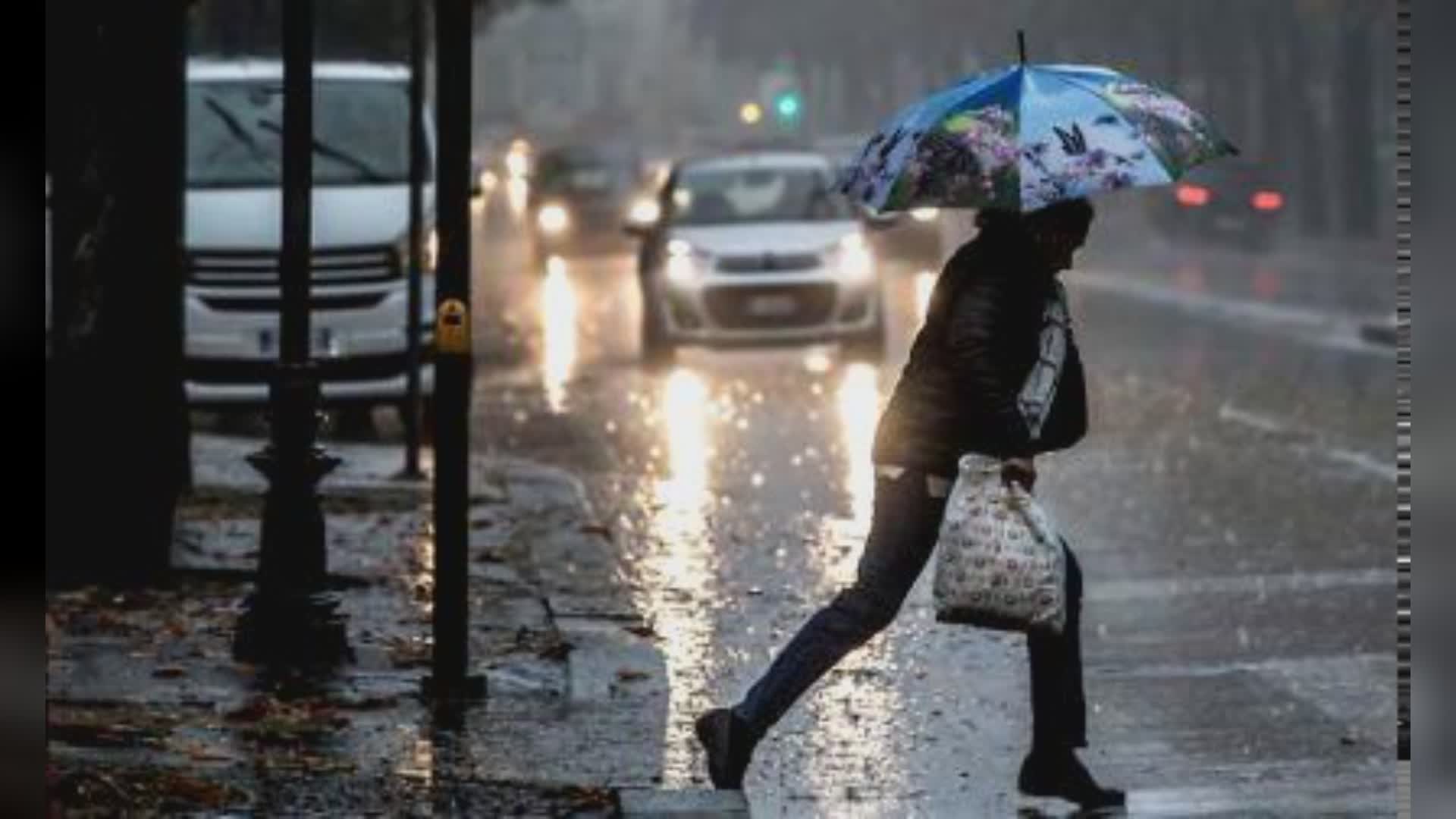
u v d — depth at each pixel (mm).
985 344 18859
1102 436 45562
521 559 31516
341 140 45688
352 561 30344
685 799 18672
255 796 18469
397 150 45844
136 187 28219
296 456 24281
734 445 45156
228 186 45312
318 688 23125
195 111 46094
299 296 24203
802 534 34562
